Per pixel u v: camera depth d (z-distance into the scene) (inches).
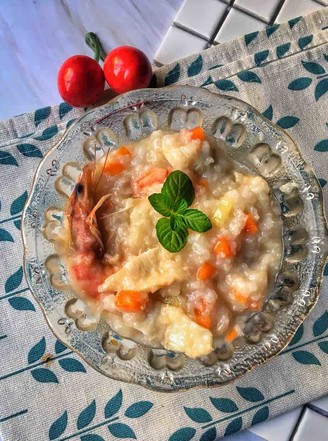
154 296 10.1
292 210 11.0
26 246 10.8
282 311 10.6
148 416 11.9
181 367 10.5
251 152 11.3
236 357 10.5
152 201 9.8
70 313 10.6
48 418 11.9
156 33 13.2
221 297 10.1
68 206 10.4
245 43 12.8
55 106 12.7
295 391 11.9
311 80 12.6
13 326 12.1
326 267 12.2
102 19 13.2
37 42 13.2
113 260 10.2
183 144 10.4
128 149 10.8
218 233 10.1
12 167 12.4
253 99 12.6
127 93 11.1
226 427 11.9
